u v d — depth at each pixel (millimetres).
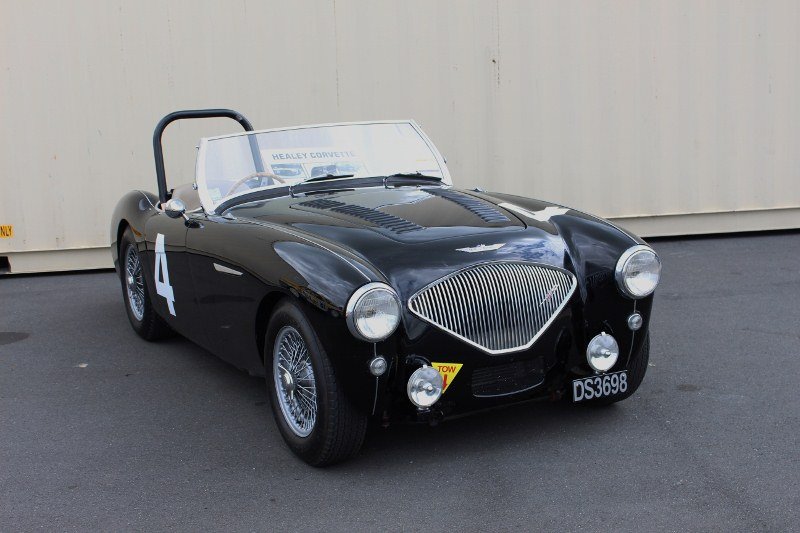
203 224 4160
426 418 3266
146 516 3088
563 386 3572
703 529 2826
